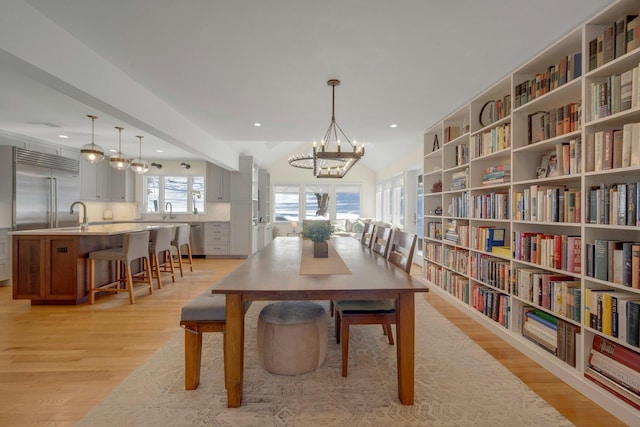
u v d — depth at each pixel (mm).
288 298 1600
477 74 2633
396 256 2295
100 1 1717
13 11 1690
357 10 1790
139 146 5777
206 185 7316
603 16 1784
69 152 5719
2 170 4449
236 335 1688
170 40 2119
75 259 3436
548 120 2256
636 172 1726
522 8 1767
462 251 3428
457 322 2984
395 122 4031
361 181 9414
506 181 2674
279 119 3939
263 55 2318
